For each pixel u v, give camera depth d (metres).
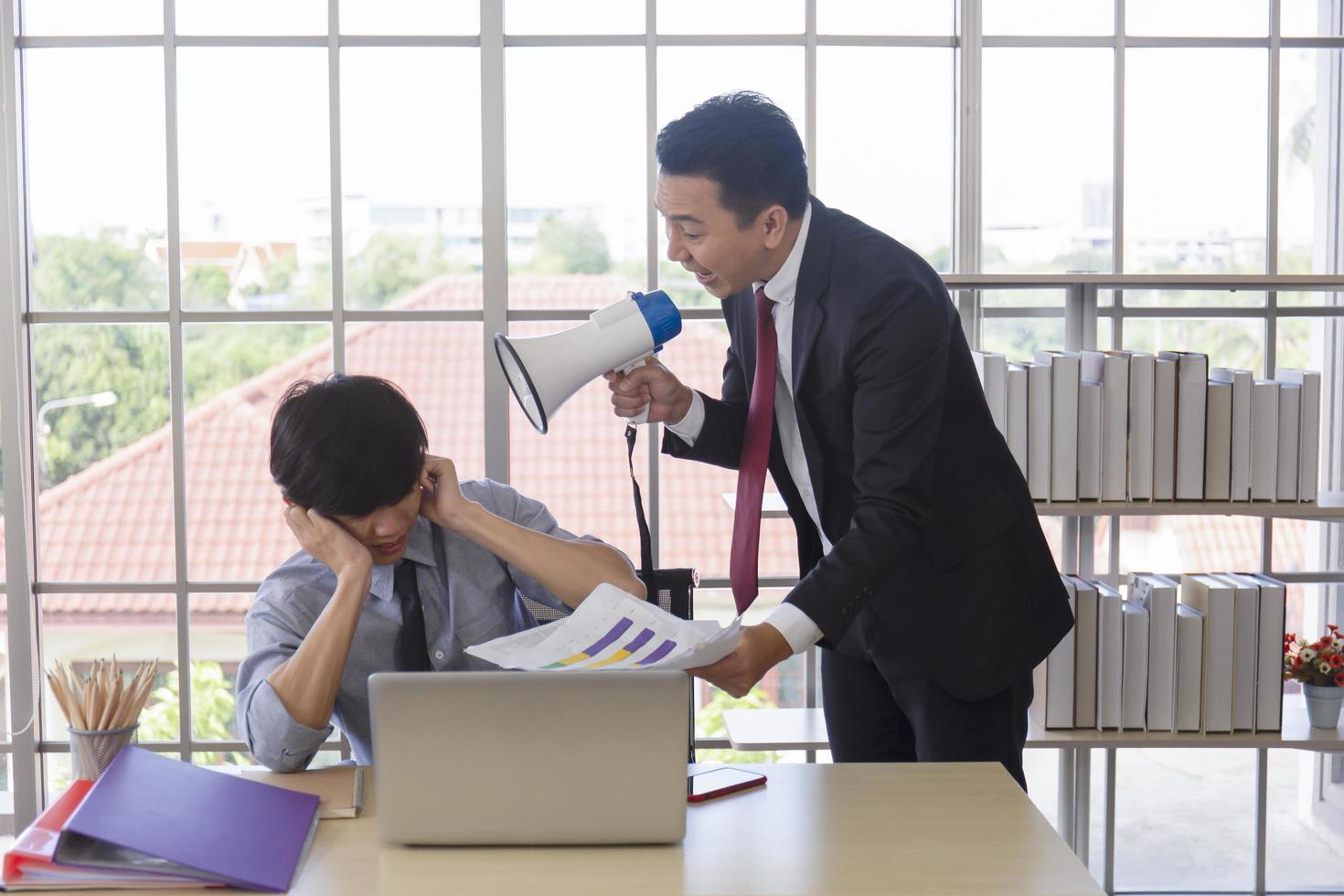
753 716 2.70
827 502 1.87
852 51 2.84
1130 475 2.55
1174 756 3.02
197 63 2.82
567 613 1.80
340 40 2.81
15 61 2.76
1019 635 1.87
